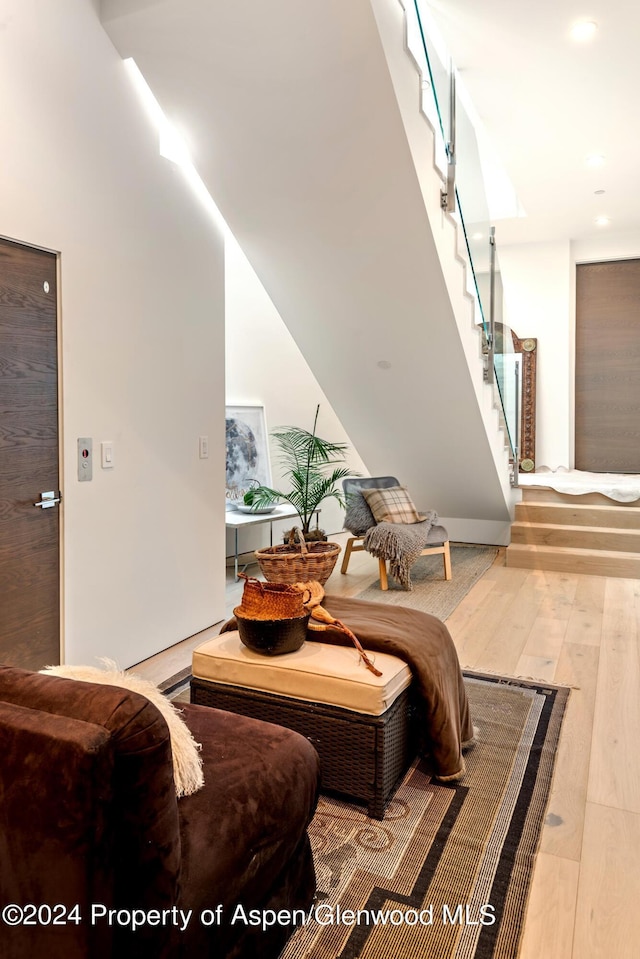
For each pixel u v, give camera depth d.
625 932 1.50
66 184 2.60
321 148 3.16
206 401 3.54
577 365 7.11
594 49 3.61
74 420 2.70
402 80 2.92
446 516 6.22
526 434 7.12
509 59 3.72
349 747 1.93
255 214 3.66
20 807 0.98
